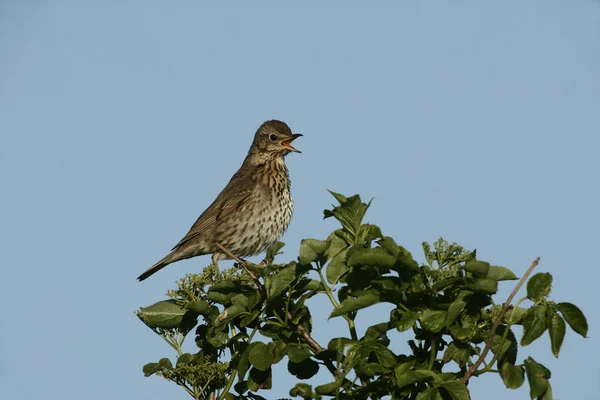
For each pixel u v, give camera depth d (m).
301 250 10.45
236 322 12.34
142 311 12.42
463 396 9.16
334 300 10.73
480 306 10.08
